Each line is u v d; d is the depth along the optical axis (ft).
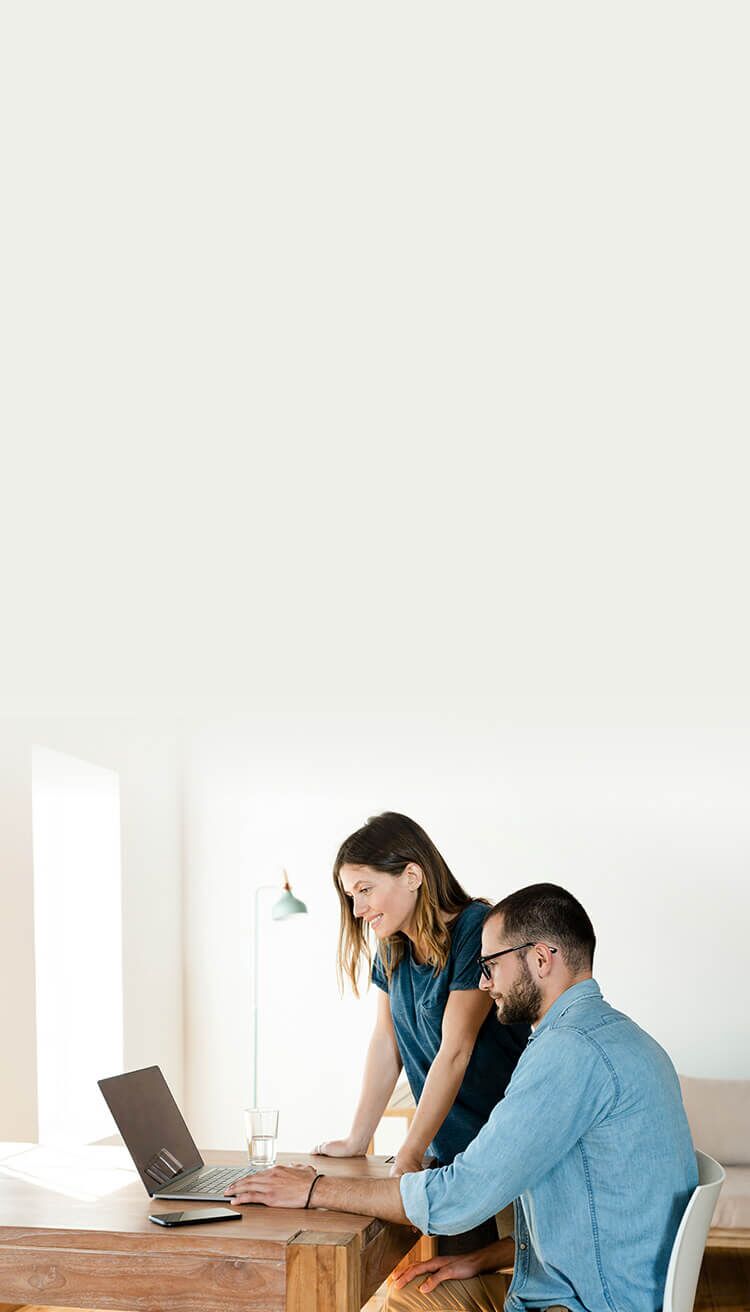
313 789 19.03
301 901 18.72
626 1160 7.22
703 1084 16.17
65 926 17.51
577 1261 7.25
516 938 7.77
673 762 17.90
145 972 18.08
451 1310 8.57
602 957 17.83
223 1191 8.20
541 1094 7.20
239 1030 19.11
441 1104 8.59
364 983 18.71
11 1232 7.54
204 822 19.36
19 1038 14.67
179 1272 7.25
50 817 17.70
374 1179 7.86
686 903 17.74
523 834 18.21
